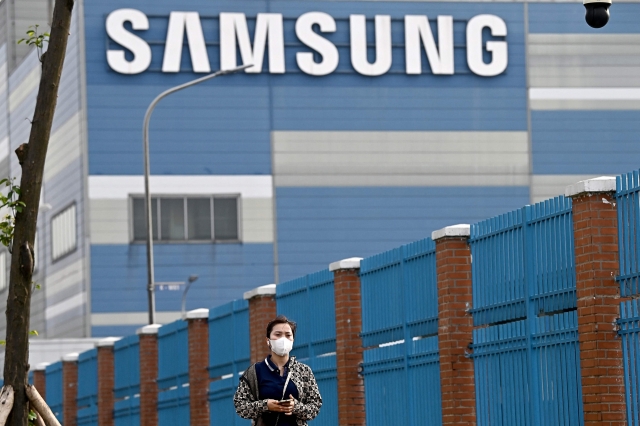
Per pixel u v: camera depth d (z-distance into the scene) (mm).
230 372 34062
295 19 91125
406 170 91750
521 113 92750
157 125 89125
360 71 91375
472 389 22234
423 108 92000
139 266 88062
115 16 88938
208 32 90000
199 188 89375
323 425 27984
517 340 20609
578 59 93438
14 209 18375
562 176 93188
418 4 92188
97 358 45500
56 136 94438
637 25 93875
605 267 18250
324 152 90938
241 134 90000
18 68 98125
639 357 17609
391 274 25188
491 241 21656
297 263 90125
